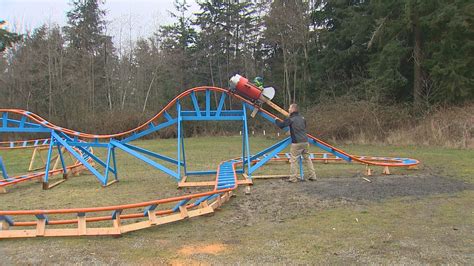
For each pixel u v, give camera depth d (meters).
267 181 9.25
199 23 44.19
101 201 7.63
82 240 5.05
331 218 5.78
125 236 5.18
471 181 8.53
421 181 8.62
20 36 30.98
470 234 4.91
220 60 43.78
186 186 8.90
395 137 19.53
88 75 38.47
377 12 25.08
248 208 6.57
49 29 36.03
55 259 4.37
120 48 41.34
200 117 10.09
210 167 12.64
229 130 35.84
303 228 5.32
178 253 4.48
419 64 23.42
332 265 4.01
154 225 5.49
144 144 25.19
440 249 4.40
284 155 13.95
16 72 34.34
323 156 13.75
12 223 5.49
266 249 4.52
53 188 9.39
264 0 38.53
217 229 5.40
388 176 9.56
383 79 23.53
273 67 43.66
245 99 9.93
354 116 21.86
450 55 21.92
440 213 5.92
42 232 5.18
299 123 8.91
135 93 41.19
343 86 32.19
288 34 36.38
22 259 4.39
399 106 23.22
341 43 32.06
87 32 42.22
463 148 15.86
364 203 6.66
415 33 23.45
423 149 16.25
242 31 43.47
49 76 34.84
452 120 18.11
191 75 43.75
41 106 35.44
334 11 33.53
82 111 34.81
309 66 36.34
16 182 9.29
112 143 9.93
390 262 4.05
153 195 8.12
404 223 5.44
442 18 20.81
